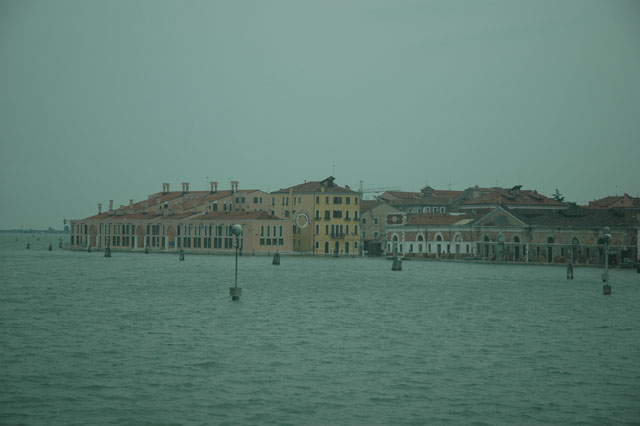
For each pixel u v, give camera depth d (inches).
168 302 3725.4
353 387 1940.2
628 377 2066.9
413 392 1902.1
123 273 6131.9
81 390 1883.6
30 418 1675.7
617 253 7037.4
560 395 1889.8
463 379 2031.3
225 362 2194.9
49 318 3068.4
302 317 3174.2
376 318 3174.2
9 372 2043.6
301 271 6579.7
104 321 2989.7
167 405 1770.4
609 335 2748.5
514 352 2396.7
